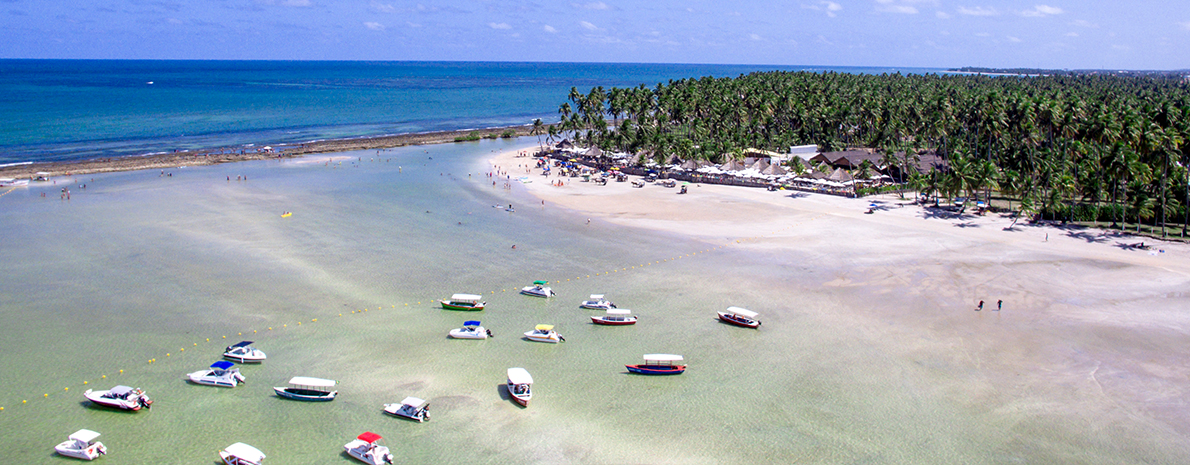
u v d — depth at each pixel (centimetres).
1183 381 5828
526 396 5456
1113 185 11144
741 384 5838
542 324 7050
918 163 14388
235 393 5616
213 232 10331
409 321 7125
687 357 6350
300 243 9850
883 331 6894
